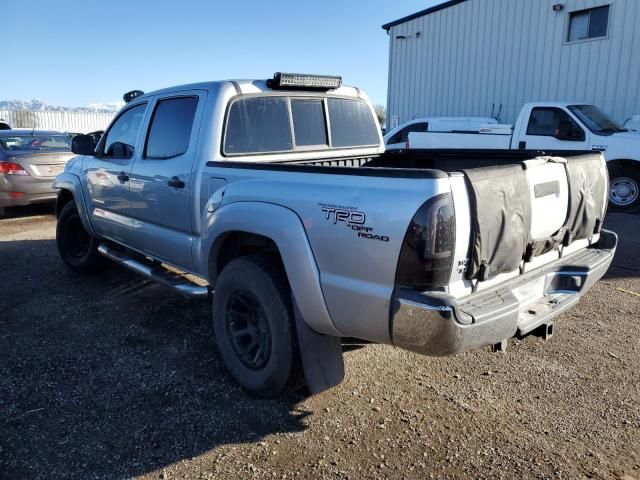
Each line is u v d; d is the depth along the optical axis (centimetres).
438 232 239
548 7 1530
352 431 303
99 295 532
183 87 413
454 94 1825
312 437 297
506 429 304
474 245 252
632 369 376
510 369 376
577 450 286
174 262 427
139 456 281
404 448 287
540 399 336
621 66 1395
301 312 296
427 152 507
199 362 387
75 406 328
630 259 675
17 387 350
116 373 370
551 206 309
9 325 456
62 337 430
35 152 952
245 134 394
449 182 243
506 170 273
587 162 350
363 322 269
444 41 1833
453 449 286
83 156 568
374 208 255
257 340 333
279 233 298
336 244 272
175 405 330
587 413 321
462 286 257
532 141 1092
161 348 409
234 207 329
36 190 942
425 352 252
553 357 394
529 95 1608
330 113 459
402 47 1998
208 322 460
